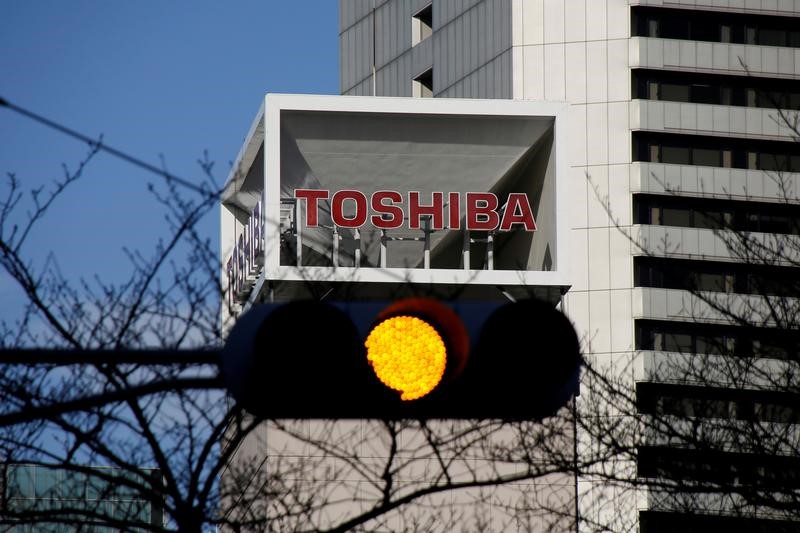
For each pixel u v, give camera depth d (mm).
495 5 163000
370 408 13398
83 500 32500
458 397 13492
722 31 161875
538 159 97188
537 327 13391
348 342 13195
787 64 161375
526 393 13430
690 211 158000
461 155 96688
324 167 96562
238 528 30281
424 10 172000
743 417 41281
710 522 40219
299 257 91312
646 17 161375
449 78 167000
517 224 96000
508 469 75000
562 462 38844
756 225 157625
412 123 96375
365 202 95375
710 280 154500
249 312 13156
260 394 13156
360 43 179875
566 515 48719
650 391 43438
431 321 13547
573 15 161375
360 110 96125
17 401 29109
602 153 159375
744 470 38438
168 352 15297
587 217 157625
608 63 160375
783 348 42969
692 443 39312
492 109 96438
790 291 44438
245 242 97188
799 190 158125
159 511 36000
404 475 77875
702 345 152250
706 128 159500
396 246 98438
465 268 93562
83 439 28906
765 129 160125
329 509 76625
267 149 94250
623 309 153875
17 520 31297
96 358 15180
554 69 160750
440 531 74750
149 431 28953
